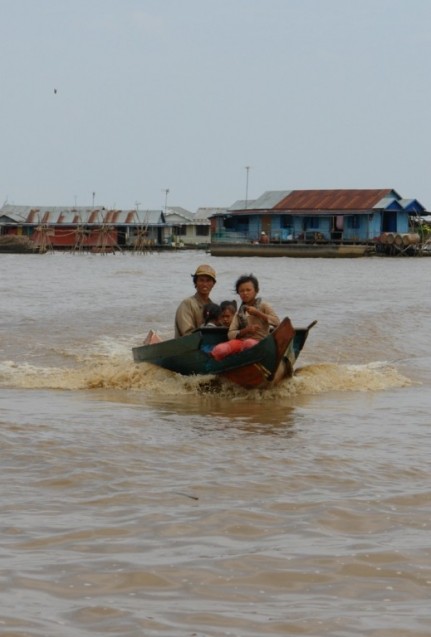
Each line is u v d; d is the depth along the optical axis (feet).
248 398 42.04
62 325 65.72
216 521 20.52
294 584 16.78
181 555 18.20
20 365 50.47
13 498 22.21
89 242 300.20
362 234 239.71
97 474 24.71
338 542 19.15
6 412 35.47
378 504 22.02
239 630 14.56
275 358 40.86
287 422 34.60
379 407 39.11
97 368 47.67
